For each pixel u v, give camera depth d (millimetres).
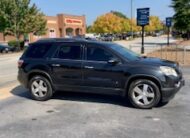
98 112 7734
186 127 6461
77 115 7512
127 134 6109
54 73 8812
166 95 7805
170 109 7891
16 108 8297
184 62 17844
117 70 8109
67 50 8828
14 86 11594
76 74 8555
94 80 8383
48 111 7945
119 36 75875
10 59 26234
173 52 25078
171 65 8055
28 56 9273
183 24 27016
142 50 24062
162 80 7738
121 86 8141
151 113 7559
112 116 7359
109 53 8344
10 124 6902
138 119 7078
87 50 8586
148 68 7844
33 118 7344
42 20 42312
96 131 6324
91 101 8898
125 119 7098
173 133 6117
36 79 9062
